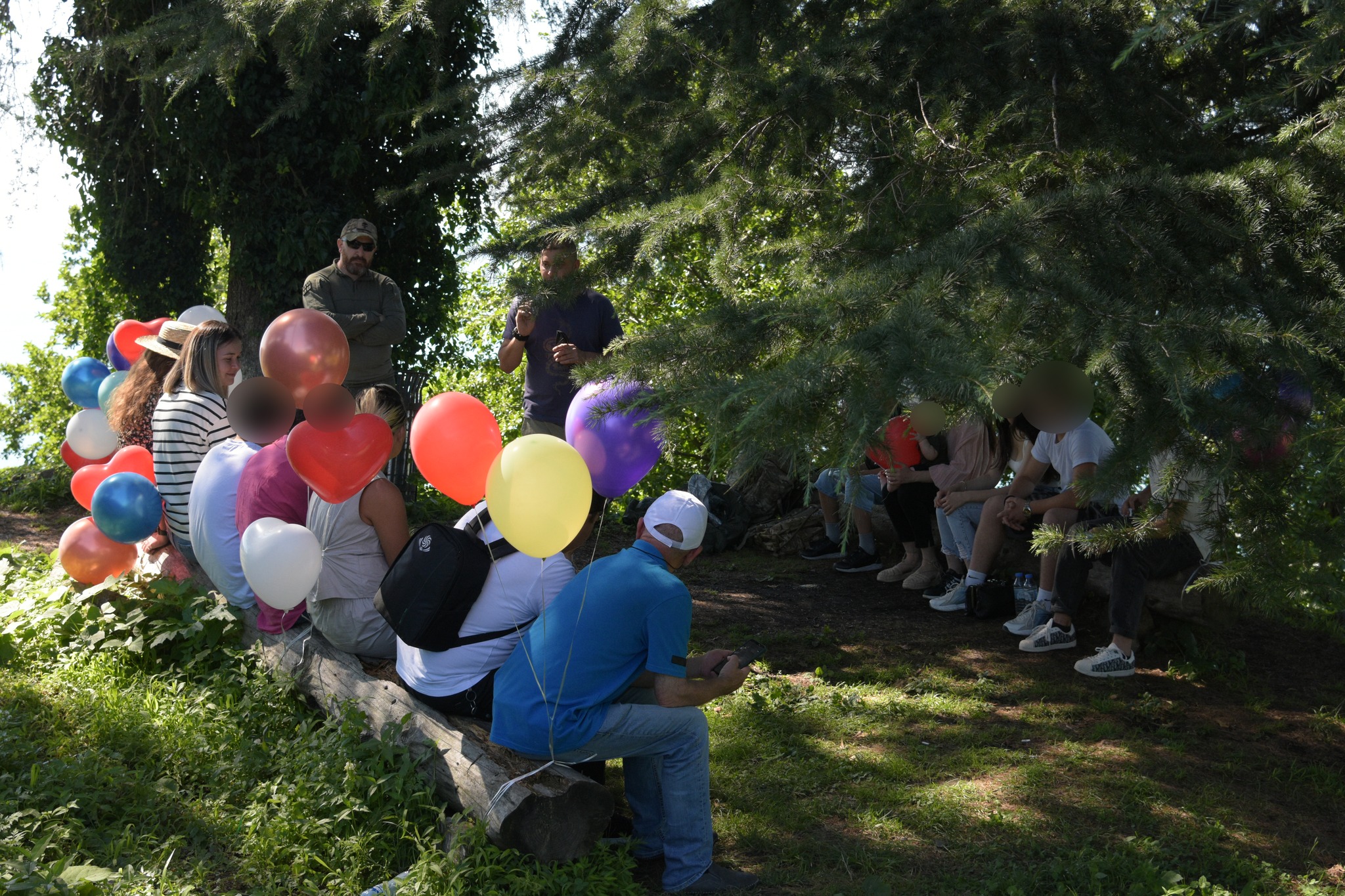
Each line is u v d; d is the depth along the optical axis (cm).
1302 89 346
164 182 991
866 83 412
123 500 444
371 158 953
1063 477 521
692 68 463
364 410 375
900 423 244
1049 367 253
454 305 1066
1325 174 320
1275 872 312
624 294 420
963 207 353
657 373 273
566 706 298
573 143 482
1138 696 469
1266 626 572
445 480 331
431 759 312
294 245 918
